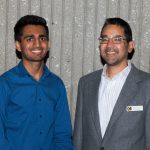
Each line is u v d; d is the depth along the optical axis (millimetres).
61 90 2543
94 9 2908
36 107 2357
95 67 2939
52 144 2443
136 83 2369
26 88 2354
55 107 2479
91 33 2922
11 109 2320
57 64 2943
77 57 2938
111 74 2443
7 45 2926
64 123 2531
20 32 2375
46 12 2910
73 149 2551
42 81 2434
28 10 2910
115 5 2902
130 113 2303
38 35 2346
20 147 2311
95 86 2486
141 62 2922
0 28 2916
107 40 2357
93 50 2930
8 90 2316
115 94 2389
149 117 2281
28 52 2346
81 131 2539
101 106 2400
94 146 2359
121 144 2283
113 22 2365
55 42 2928
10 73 2387
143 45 2914
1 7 2902
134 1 2896
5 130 2307
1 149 2254
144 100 2309
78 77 2949
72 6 2906
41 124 2359
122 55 2361
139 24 2906
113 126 2305
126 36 2355
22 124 2316
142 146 2309
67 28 2922
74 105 2959
